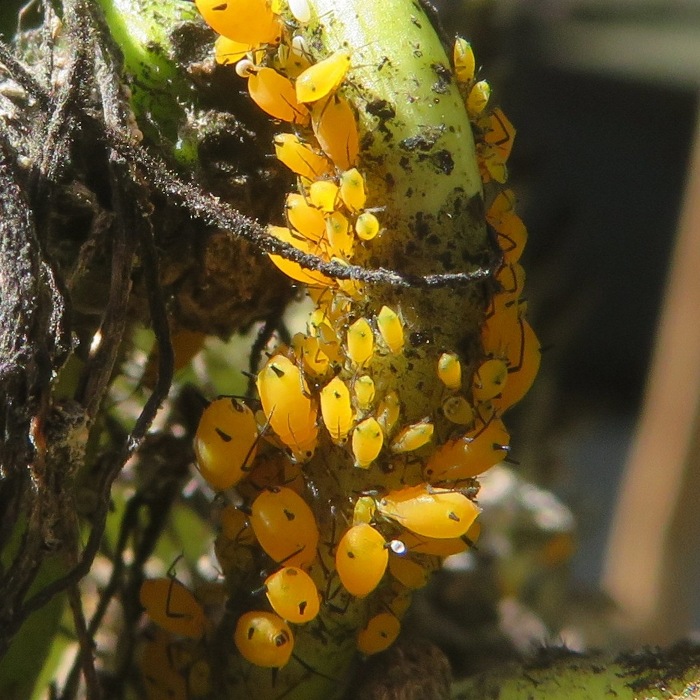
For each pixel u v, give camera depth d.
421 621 0.09
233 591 0.07
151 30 0.07
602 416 0.24
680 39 0.21
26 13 0.07
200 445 0.07
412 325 0.07
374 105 0.07
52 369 0.07
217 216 0.07
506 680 0.07
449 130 0.07
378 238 0.07
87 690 0.07
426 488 0.07
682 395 0.15
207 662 0.07
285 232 0.07
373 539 0.07
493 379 0.07
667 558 0.15
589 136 0.23
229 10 0.07
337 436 0.07
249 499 0.07
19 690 0.07
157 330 0.07
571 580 0.14
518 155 0.11
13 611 0.07
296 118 0.07
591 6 0.21
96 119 0.07
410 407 0.07
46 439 0.07
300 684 0.07
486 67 0.10
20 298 0.07
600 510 0.16
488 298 0.07
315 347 0.07
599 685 0.07
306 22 0.07
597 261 0.23
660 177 0.23
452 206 0.07
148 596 0.07
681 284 0.15
